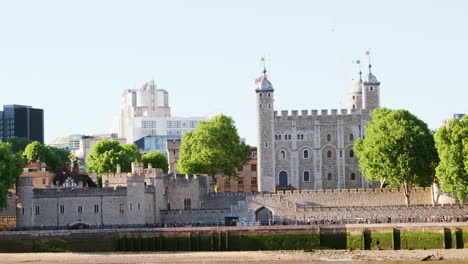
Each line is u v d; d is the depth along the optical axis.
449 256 153.62
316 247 166.12
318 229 166.38
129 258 157.88
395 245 163.50
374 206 179.75
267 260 153.00
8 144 185.75
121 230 168.88
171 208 191.00
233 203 195.75
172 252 165.38
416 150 181.00
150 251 167.50
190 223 178.50
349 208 180.25
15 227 174.00
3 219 182.50
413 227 163.12
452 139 169.12
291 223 171.88
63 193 176.62
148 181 183.88
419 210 177.88
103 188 176.25
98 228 172.38
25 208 176.00
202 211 183.12
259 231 167.38
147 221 178.62
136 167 197.25
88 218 176.00
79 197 176.25
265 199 184.62
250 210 185.38
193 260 154.50
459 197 168.00
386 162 180.75
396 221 169.88
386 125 188.25
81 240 168.25
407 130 183.50
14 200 194.75
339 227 166.50
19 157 179.38
